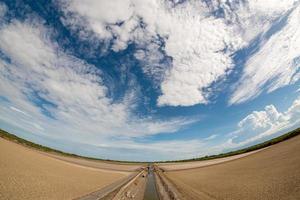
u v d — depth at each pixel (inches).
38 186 676.7
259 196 668.1
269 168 1128.8
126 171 2532.0
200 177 1478.8
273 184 764.0
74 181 960.3
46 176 876.0
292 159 1120.8
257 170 1194.6
